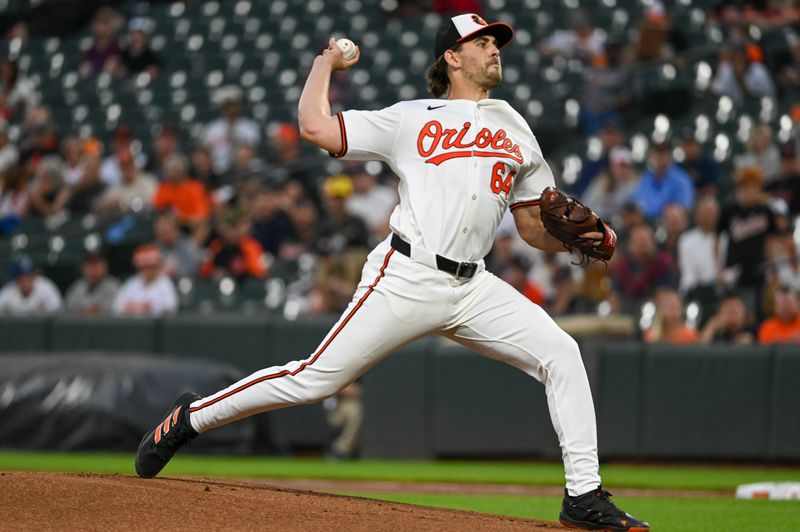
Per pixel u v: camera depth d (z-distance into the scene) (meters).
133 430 32.12
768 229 34.28
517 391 32.16
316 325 34.16
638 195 39.50
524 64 51.69
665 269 35.19
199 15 63.56
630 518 14.21
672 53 48.97
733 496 24.12
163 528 12.53
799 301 33.62
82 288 40.00
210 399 15.11
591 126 46.66
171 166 43.81
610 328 32.91
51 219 48.12
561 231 14.75
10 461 30.08
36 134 54.00
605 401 31.38
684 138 40.97
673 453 31.05
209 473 27.83
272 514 13.28
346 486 25.95
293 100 54.97
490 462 32.34
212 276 41.00
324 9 61.31
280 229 42.28
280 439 34.53
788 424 30.36
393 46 56.88
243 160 45.78
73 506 13.08
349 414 33.78
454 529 13.16
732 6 53.03
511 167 14.52
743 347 30.83
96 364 33.28
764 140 40.53
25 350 36.50
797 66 48.50
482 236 14.44
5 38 68.12
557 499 23.33
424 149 14.36
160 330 35.44
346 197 40.12
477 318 14.59
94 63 61.88
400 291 14.23
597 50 51.75
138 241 44.66
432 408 32.75
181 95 57.66
